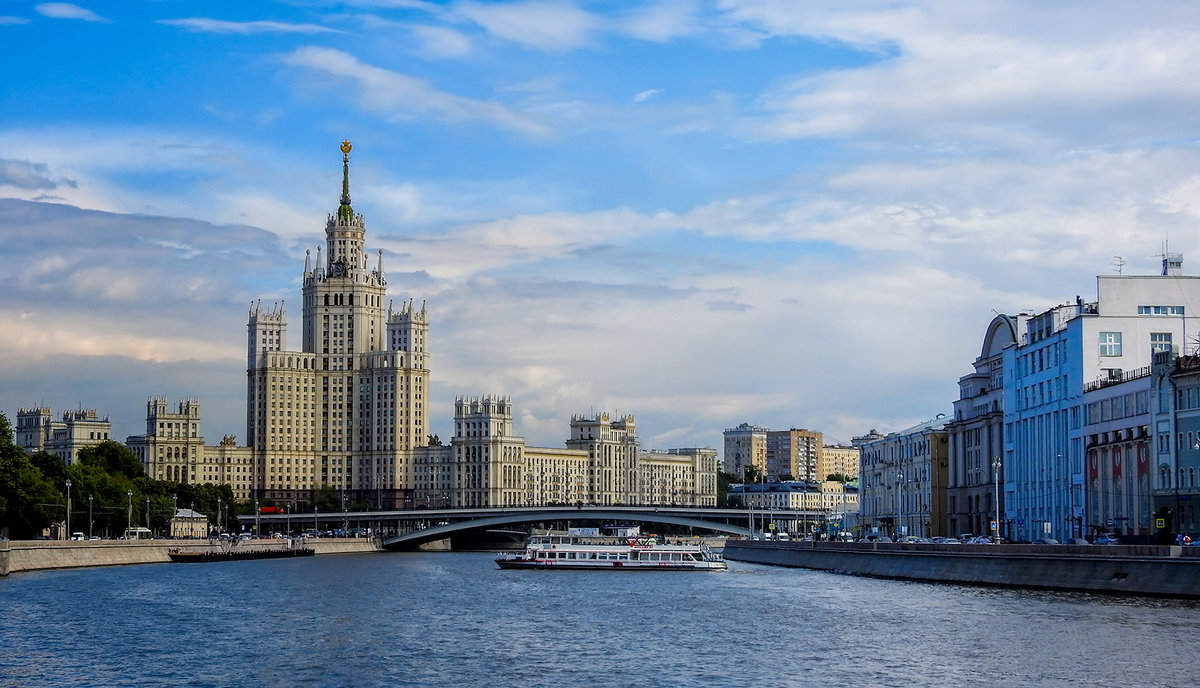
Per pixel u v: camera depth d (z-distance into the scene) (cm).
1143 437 18900
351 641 13875
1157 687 10406
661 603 18138
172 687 11081
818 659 12206
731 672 11588
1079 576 17000
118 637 14100
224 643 13688
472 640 13938
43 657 12638
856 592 19025
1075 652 11825
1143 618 13650
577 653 12862
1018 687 10519
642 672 11650
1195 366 17538
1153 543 18325
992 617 14412
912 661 11881
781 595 18975
